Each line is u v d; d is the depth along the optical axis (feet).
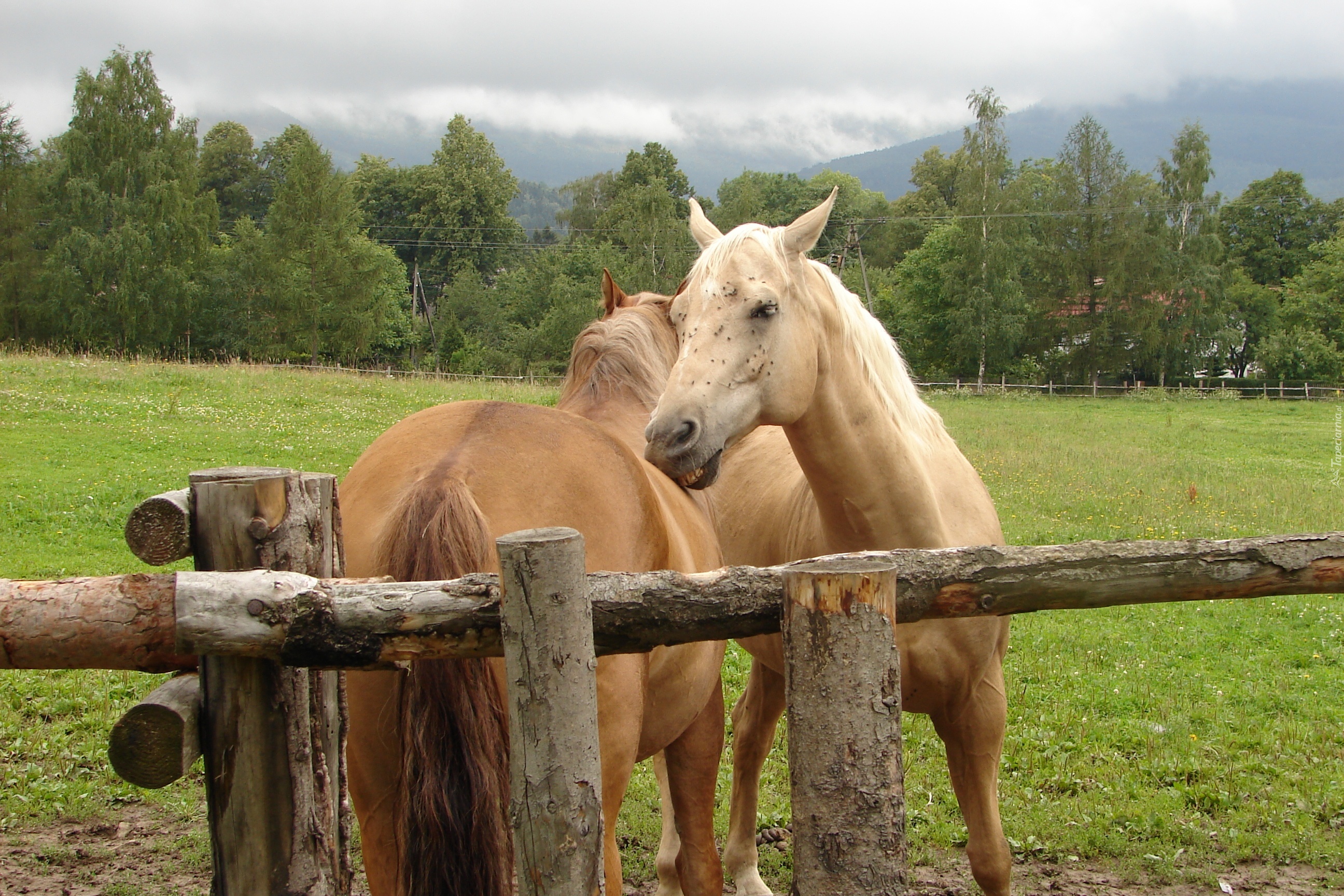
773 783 14.01
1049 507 37.14
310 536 5.50
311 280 127.24
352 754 6.13
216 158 232.73
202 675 5.24
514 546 4.89
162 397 53.62
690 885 8.97
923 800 13.41
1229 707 17.02
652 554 7.13
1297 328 138.21
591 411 9.74
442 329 164.96
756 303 8.37
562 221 281.13
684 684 7.91
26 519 27.07
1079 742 15.19
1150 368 142.00
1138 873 11.69
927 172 246.88
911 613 5.60
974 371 142.00
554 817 5.05
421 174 218.38
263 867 5.29
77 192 120.88
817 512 10.10
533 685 4.97
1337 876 11.64
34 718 14.87
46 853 11.37
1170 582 5.74
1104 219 141.18
